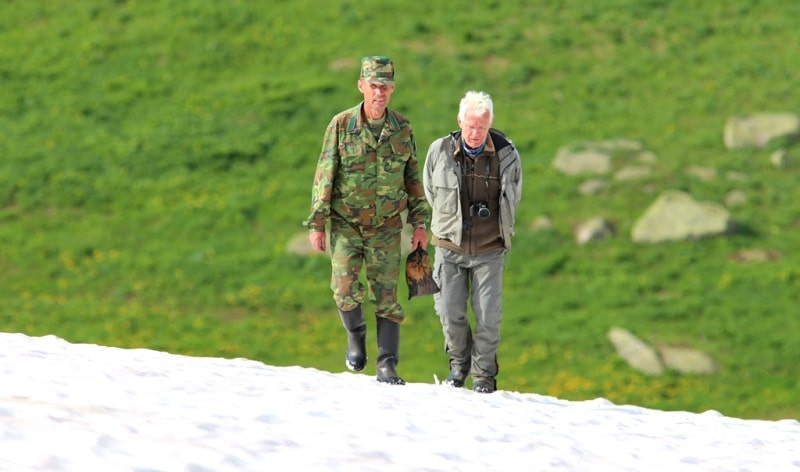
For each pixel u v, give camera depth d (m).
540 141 133.50
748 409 81.56
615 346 92.69
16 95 144.12
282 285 107.00
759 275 105.88
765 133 131.00
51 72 149.75
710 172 125.06
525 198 121.81
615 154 128.12
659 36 159.25
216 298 104.19
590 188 122.38
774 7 166.88
